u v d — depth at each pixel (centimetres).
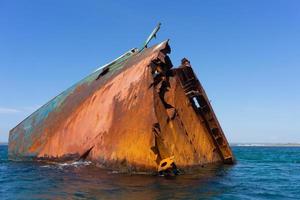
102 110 1465
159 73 1439
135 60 1524
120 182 1138
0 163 1839
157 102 1359
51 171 1408
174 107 1470
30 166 1653
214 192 1036
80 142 1486
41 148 1706
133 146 1304
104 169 1370
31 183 1139
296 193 1087
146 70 1396
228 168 1800
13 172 1439
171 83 1520
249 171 1717
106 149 1373
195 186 1112
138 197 920
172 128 1415
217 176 1408
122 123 1358
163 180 1194
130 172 1302
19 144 1923
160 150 1288
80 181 1158
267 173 1683
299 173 1717
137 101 1359
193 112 1625
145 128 1294
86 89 1661
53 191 998
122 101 1405
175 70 1595
